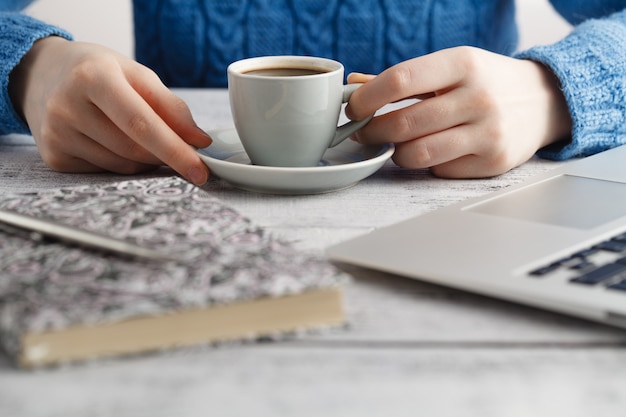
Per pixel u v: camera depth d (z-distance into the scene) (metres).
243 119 0.68
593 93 0.80
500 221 0.56
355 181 0.69
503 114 0.73
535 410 0.37
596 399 0.38
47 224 0.49
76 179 0.74
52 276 0.43
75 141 0.73
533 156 0.82
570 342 0.43
